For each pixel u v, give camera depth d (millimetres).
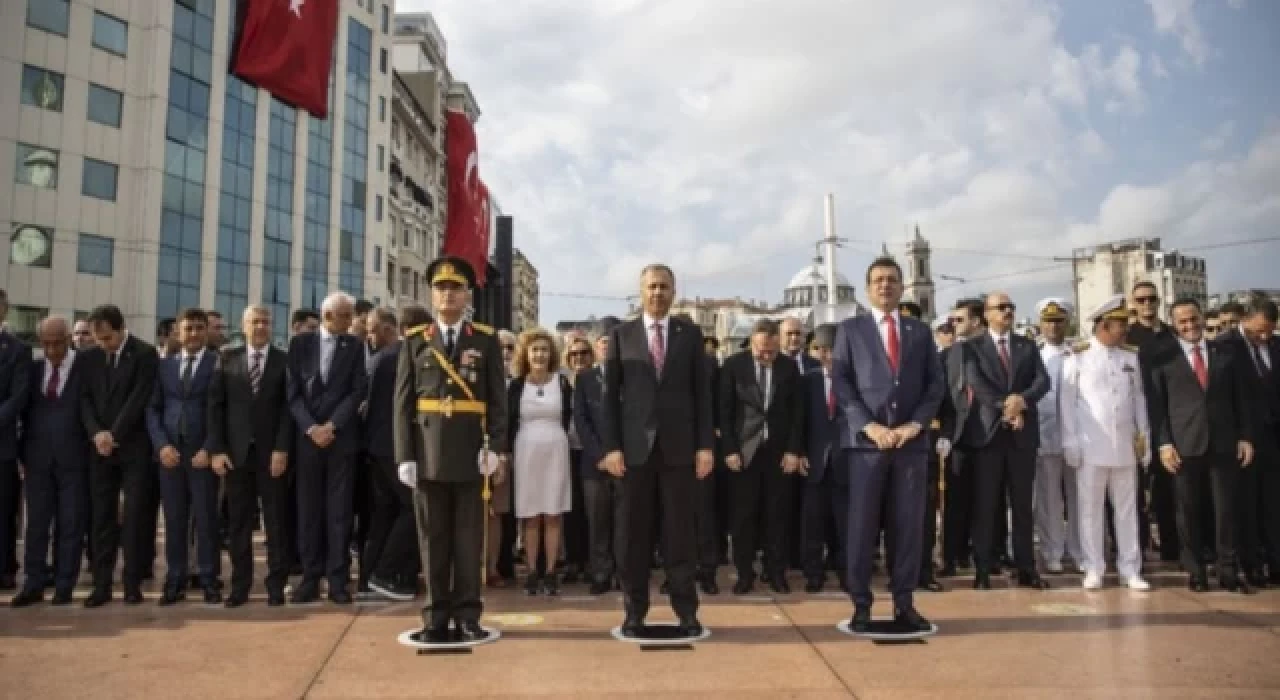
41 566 5898
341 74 39062
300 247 36312
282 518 5887
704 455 5090
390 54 42844
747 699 3754
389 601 5895
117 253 28766
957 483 6953
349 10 39719
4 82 26078
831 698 3762
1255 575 6375
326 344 6008
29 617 5410
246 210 33562
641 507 5023
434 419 4840
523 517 6332
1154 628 5039
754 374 6582
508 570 6883
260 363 5930
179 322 6258
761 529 7258
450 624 5219
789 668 4242
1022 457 6379
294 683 3998
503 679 4059
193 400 6004
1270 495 6465
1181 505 6270
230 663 4328
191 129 31078
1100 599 5910
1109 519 7852
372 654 4500
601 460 5258
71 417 5930
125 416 5770
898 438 5000
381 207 41906
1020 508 6402
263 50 21109
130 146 29297
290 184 36094
